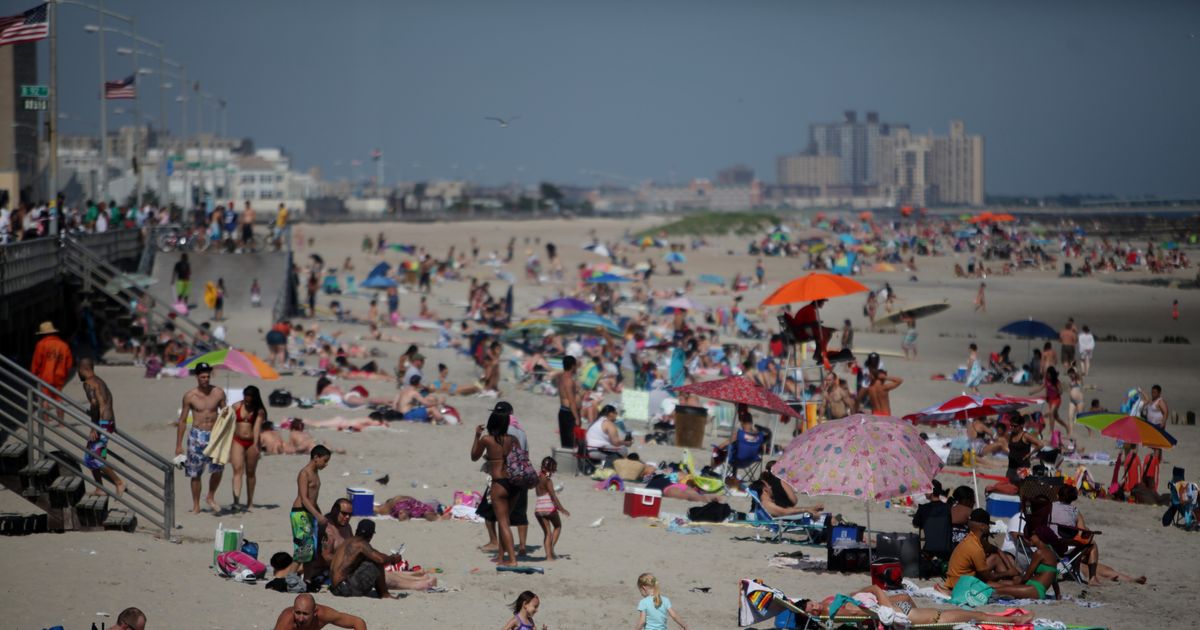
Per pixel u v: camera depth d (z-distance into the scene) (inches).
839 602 1537.9
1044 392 3784.5
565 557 1903.3
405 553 1881.2
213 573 1673.2
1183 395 4338.1
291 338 4411.9
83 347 4133.9
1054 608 1710.1
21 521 1803.6
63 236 4190.5
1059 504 1866.4
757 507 2165.4
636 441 3053.6
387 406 3324.3
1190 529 2262.6
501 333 4694.9
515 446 1838.1
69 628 1375.5
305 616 1348.4
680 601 1683.1
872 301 6707.7
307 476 1690.5
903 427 1859.0
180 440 2081.7
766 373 3622.0
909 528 2176.4
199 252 5905.5
